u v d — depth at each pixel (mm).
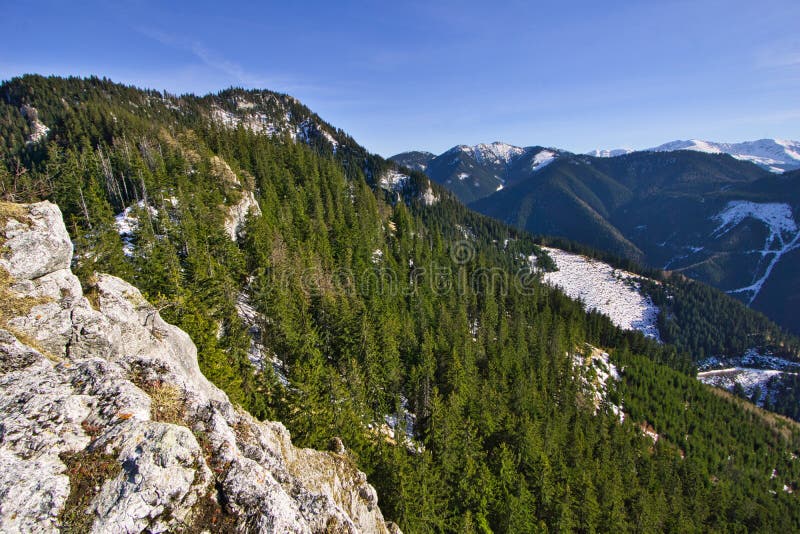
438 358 66125
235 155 118812
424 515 33844
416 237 137875
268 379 41656
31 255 20859
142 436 11266
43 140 136500
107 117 130000
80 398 12391
